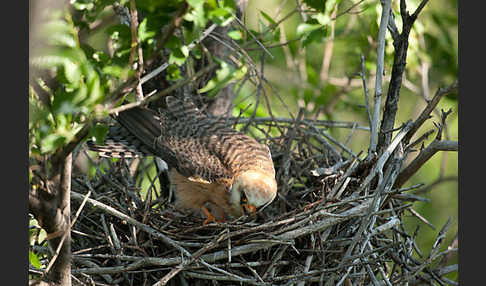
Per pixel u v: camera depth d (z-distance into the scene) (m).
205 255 10.13
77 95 7.24
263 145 12.31
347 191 11.21
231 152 11.80
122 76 7.72
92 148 11.53
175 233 10.77
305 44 10.06
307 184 12.59
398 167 10.61
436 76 16.41
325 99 15.84
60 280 8.65
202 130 12.05
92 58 7.79
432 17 15.62
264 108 16.02
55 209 8.04
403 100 18.00
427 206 17.33
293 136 12.55
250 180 11.22
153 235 10.42
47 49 7.11
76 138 7.52
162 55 10.66
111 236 10.77
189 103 12.43
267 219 11.38
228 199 11.63
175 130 11.84
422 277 11.15
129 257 10.09
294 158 12.87
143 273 10.41
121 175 12.12
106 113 7.46
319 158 12.70
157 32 7.87
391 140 11.59
